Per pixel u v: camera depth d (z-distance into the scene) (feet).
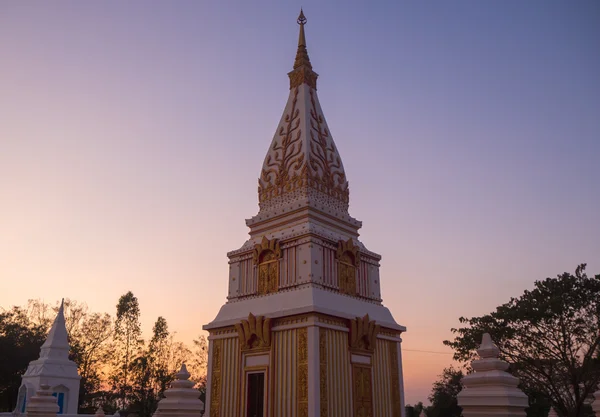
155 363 196.03
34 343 176.96
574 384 118.73
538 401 139.33
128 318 199.72
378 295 81.76
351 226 84.17
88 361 193.16
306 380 63.26
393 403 74.18
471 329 132.36
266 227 81.20
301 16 97.96
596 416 35.27
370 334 72.08
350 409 66.28
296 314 66.54
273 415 65.21
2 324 180.75
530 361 122.01
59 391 127.34
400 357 78.48
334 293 72.18
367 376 70.79
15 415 119.14
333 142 89.61
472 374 30.60
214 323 76.89
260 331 69.41
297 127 85.87
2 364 167.94
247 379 70.08
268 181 85.66
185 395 39.75
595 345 117.91
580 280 127.13
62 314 141.69
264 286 75.61
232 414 69.87
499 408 28.12
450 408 178.60
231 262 81.92
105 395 197.57
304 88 89.71
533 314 121.19
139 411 198.59
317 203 77.97
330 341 66.85
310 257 71.15
